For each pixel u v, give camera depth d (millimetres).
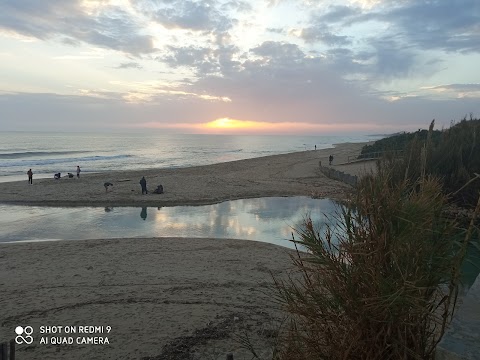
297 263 3484
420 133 40531
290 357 3176
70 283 9508
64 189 26891
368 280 2641
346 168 35375
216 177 33406
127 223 18328
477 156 16266
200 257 11922
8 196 24375
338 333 2807
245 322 7344
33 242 14031
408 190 3141
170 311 7879
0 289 9086
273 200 24328
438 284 2758
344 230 3035
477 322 2537
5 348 4633
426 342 2727
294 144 154000
